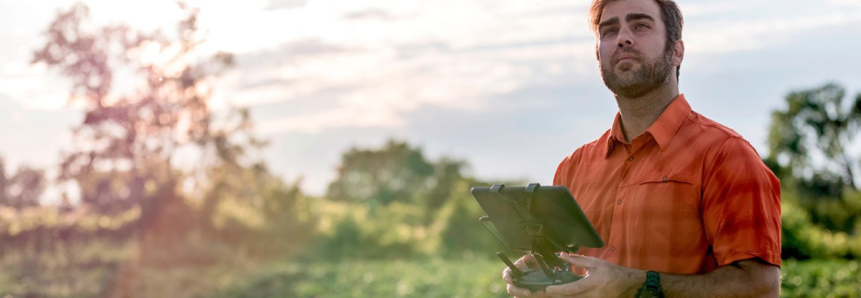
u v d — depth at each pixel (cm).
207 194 2430
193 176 2522
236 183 2623
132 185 3027
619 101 287
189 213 2325
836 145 5356
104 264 1992
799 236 1588
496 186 267
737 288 247
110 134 3081
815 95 5453
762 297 248
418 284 1495
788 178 5034
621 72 276
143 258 2041
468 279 1491
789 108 5466
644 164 278
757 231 252
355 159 8131
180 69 2977
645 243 269
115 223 2330
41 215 2348
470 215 2522
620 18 280
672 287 251
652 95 279
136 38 3039
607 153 295
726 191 256
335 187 7994
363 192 8038
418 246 2495
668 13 281
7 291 1642
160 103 3016
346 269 1867
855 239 1717
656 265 266
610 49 280
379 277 1666
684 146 271
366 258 2389
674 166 269
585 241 257
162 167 2517
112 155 3059
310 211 2530
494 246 2341
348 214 2608
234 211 2408
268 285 1681
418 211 3359
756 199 253
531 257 291
